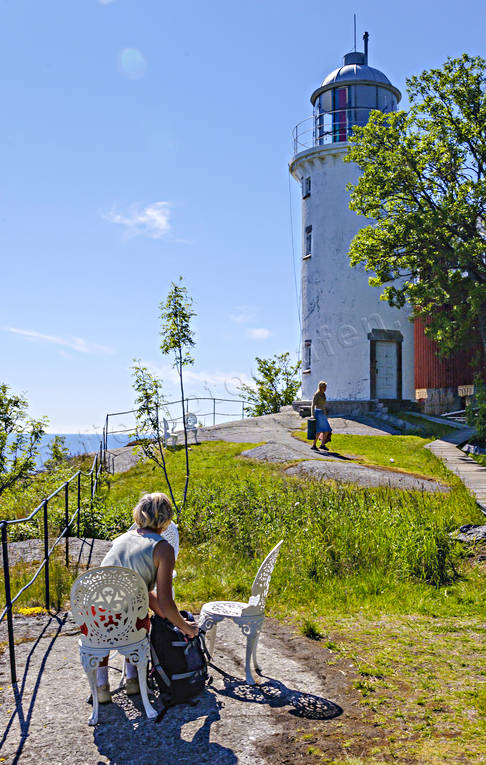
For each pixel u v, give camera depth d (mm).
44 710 4176
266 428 25406
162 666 4215
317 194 30469
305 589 7535
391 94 31062
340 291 29578
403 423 25531
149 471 17891
